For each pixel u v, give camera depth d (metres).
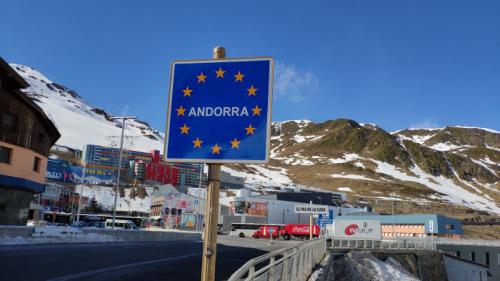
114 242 34.16
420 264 54.06
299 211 43.31
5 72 30.14
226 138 5.36
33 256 18.42
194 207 90.50
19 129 33.47
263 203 102.25
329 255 31.69
